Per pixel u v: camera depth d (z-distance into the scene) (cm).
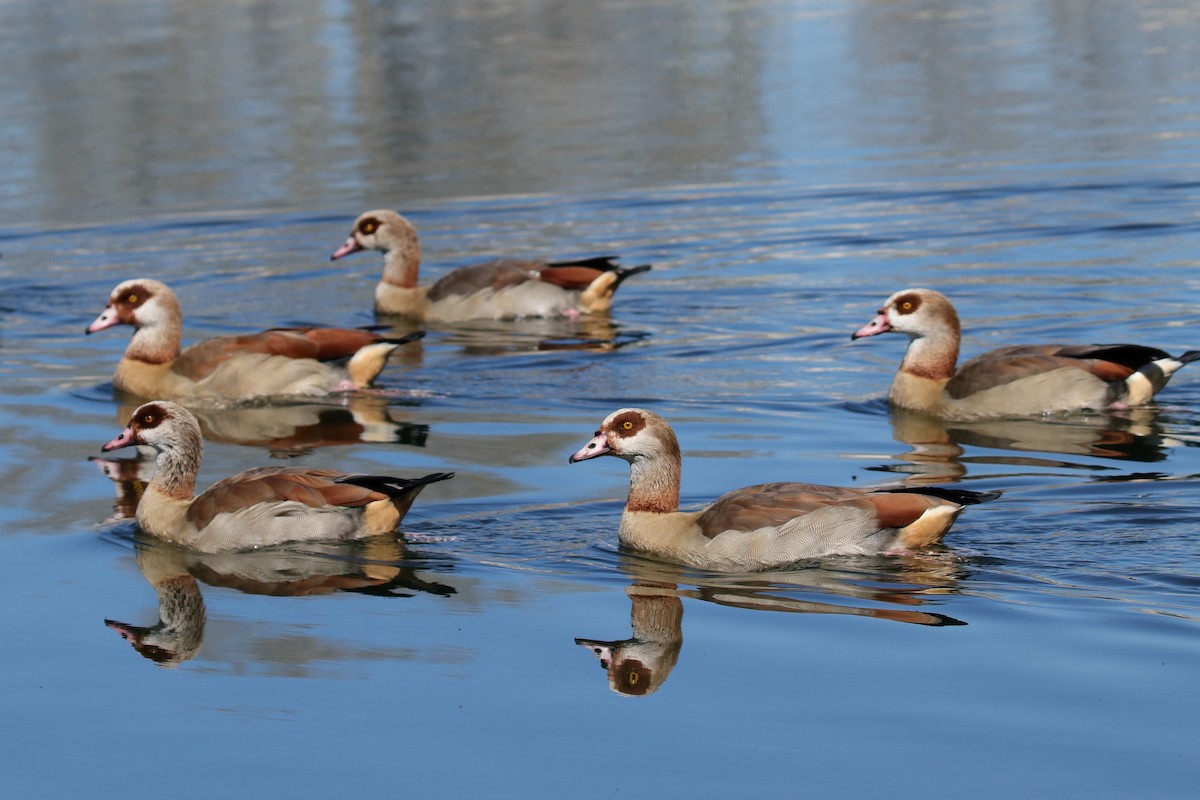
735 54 4212
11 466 1574
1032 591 1164
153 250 2597
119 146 3350
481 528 1348
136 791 904
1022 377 1662
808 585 1199
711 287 2286
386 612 1164
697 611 1151
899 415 1700
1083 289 2177
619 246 2525
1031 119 3278
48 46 4575
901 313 1716
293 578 1248
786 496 1258
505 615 1154
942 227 2547
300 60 4278
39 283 2422
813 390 1798
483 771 918
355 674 1055
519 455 1556
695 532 1265
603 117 3484
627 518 1299
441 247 2536
